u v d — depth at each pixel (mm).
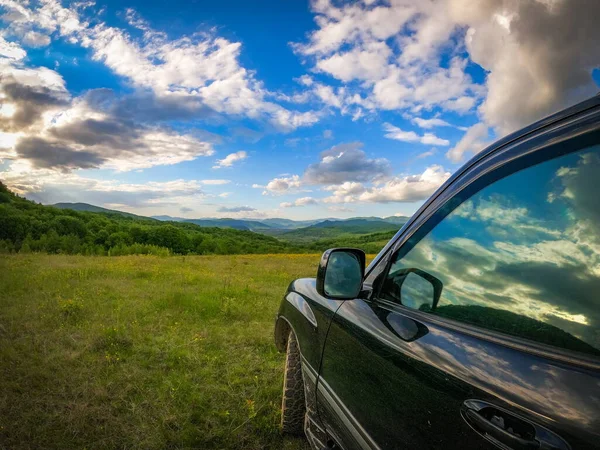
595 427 616
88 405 3104
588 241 796
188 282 10562
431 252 1319
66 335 5004
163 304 7023
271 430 2730
